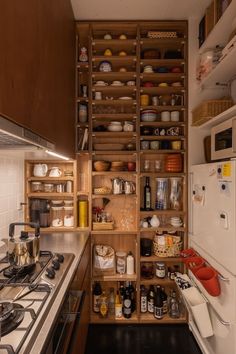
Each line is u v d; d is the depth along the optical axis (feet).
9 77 2.31
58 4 4.45
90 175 6.88
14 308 2.70
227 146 4.91
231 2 4.55
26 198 6.80
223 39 5.71
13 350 2.10
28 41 2.86
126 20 6.79
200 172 5.76
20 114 2.61
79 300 4.21
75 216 6.89
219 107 5.67
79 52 7.20
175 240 6.85
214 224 4.93
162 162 7.29
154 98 7.15
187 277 6.20
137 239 6.88
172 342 6.35
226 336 4.47
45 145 3.57
